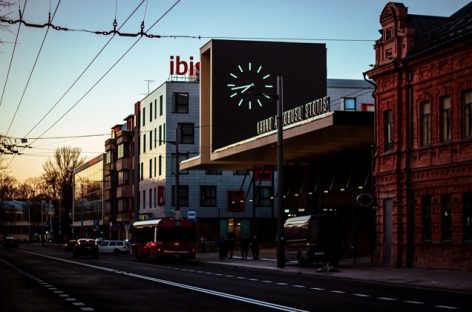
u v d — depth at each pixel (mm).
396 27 38906
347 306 18406
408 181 37688
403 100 38312
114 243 80312
